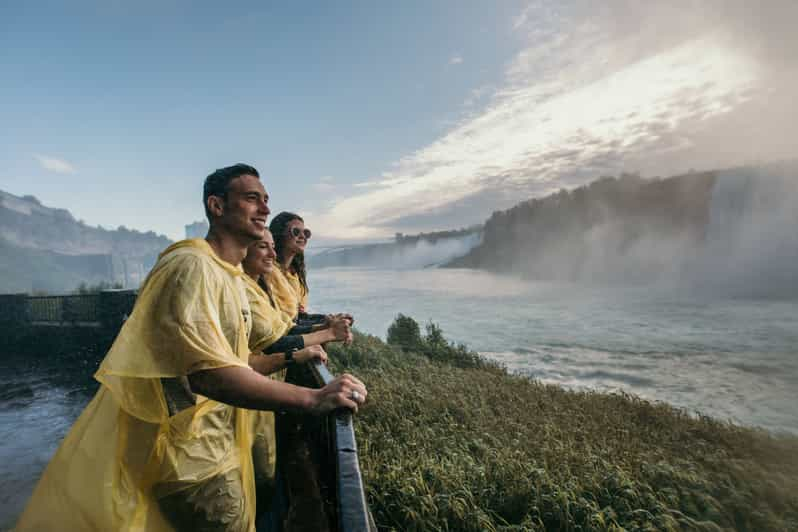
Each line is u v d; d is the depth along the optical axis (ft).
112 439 4.02
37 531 4.07
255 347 7.47
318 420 7.05
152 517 4.10
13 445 17.85
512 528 13.33
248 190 5.00
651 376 88.33
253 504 5.35
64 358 36.37
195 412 4.20
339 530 3.31
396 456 17.79
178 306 3.81
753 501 16.93
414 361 49.29
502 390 38.60
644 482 17.81
